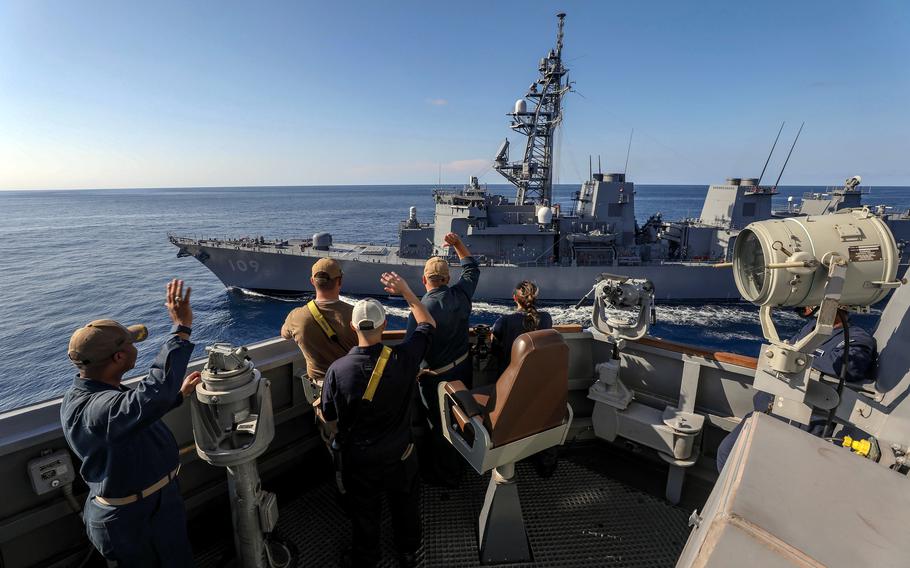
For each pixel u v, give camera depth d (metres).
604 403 3.52
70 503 2.31
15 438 2.14
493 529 2.73
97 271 42.34
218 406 2.32
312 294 28.91
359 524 2.56
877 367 2.12
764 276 2.07
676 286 25.36
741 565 1.01
